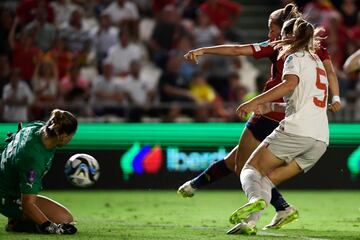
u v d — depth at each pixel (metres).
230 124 49.22
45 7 58.72
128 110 52.28
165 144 49.00
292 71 24.88
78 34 58.91
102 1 64.44
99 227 28.73
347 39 61.53
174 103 55.34
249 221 25.59
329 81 27.61
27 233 25.59
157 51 61.88
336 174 49.47
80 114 52.34
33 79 54.56
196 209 37.78
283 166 25.69
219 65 59.53
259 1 71.00
